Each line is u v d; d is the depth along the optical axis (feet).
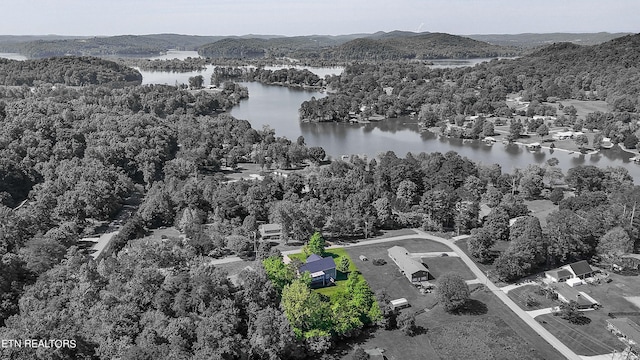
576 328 395.14
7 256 413.80
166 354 306.55
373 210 601.62
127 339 320.29
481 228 543.39
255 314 370.12
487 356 365.61
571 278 467.52
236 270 482.28
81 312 350.02
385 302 408.05
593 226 517.55
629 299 435.12
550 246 492.54
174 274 401.49
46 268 428.15
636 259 498.28
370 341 386.11
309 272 447.83
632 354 350.23
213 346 320.70
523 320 409.49
